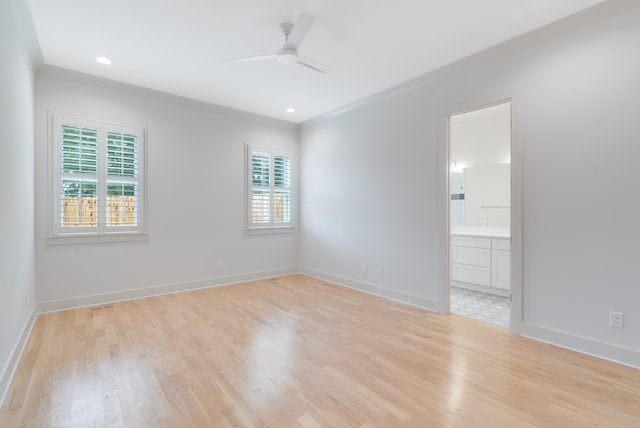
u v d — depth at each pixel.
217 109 4.52
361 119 4.29
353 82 3.66
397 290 3.84
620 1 2.21
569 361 2.31
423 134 3.52
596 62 2.35
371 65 3.23
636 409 1.76
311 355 2.42
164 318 3.21
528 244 2.72
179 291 4.22
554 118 2.56
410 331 2.91
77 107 3.47
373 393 1.92
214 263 4.54
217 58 3.11
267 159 5.10
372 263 4.16
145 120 3.93
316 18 2.44
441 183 3.35
